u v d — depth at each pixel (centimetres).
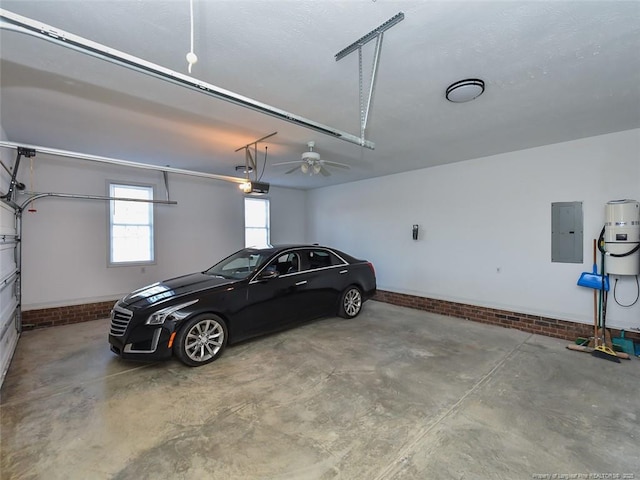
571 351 371
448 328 462
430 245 565
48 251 473
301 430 221
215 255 663
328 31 188
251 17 174
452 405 253
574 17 178
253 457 194
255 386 285
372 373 311
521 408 248
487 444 205
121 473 181
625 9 171
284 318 416
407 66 229
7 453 197
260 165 544
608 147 382
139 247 570
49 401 259
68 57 214
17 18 112
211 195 657
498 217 478
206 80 248
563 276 419
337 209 748
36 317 462
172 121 334
